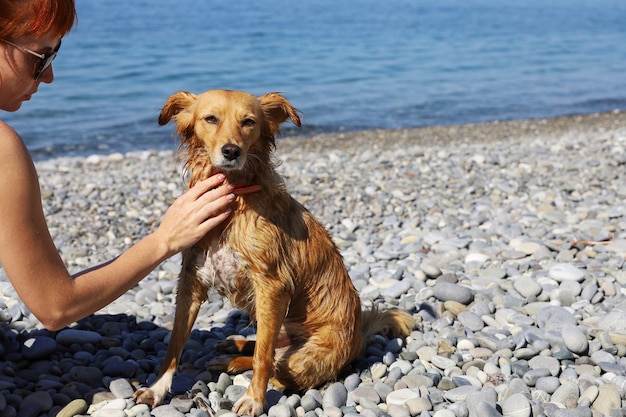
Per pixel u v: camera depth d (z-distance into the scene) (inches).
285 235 53.6
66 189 135.3
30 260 42.8
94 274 45.6
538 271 81.0
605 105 281.0
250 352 61.7
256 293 53.1
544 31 596.7
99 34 422.6
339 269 57.1
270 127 56.5
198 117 54.2
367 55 390.0
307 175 144.6
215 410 52.5
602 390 53.3
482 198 122.6
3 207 41.8
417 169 150.3
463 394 53.9
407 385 56.0
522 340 62.4
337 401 53.5
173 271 86.6
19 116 223.5
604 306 71.7
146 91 266.2
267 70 323.6
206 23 524.4
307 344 55.8
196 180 55.0
